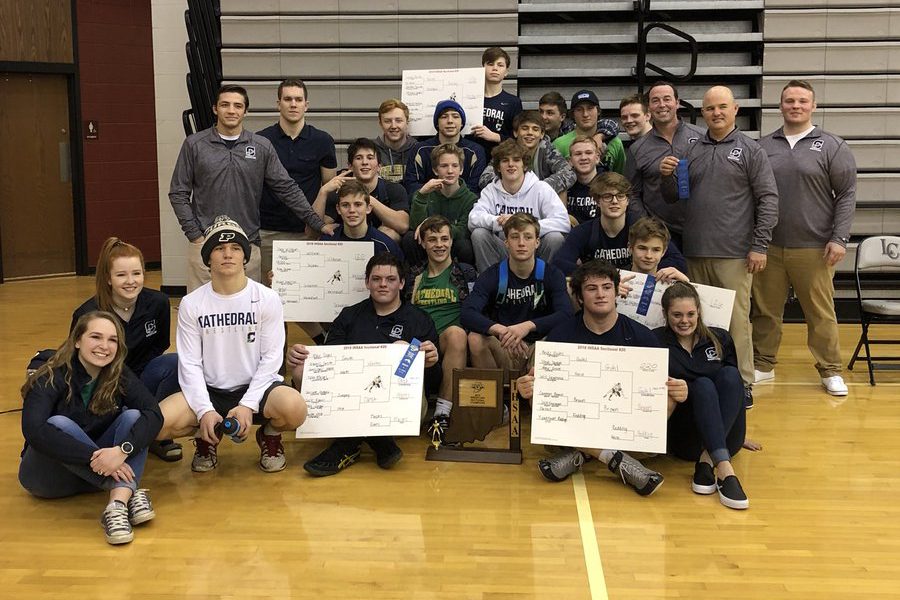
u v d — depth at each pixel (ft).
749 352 14.75
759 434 13.29
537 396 11.42
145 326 12.02
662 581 8.59
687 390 11.41
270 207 16.65
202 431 10.95
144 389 10.46
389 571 8.80
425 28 21.44
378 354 12.24
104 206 30.42
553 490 11.08
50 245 29.53
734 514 10.30
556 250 14.51
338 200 15.06
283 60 21.68
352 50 21.54
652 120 15.71
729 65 21.59
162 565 8.95
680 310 11.55
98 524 10.03
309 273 14.44
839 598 8.27
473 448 12.41
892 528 9.89
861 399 15.19
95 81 29.73
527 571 8.80
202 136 15.17
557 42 21.48
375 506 10.52
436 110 16.31
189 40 22.17
